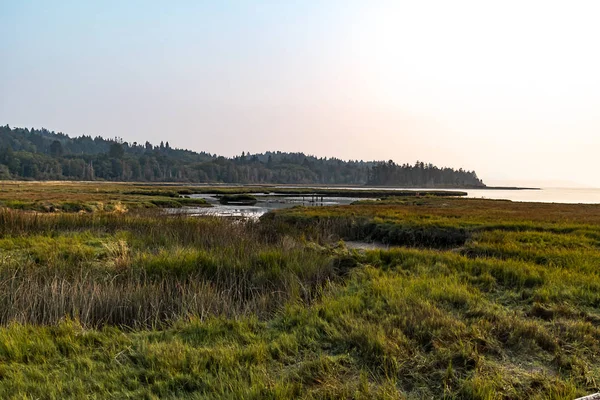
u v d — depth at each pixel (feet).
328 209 92.84
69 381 12.91
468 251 38.73
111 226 49.65
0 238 38.73
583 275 25.48
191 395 12.26
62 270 27.27
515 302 21.74
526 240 44.24
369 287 23.68
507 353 15.44
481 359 14.39
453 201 149.59
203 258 29.55
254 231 50.93
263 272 27.61
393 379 13.29
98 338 16.92
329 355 15.26
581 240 42.98
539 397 12.02
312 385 12.90
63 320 19.06
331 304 20.38
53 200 109.19
